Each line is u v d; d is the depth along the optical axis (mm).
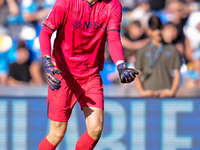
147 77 18422
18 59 21234
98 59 12000
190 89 18797
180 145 17906
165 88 18328
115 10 11320
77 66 11664
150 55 18359
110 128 17797
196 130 17891
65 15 11195
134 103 17828
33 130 17703
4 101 17672
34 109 17719
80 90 11859
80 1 11203
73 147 17688
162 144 17859
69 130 17688
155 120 17859
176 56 18359
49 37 11266
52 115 11836
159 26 18281
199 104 17891
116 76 21312
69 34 11375
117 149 17812
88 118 11523
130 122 17812
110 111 17812
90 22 11273
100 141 17797
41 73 21500
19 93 18750
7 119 17656
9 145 17688
